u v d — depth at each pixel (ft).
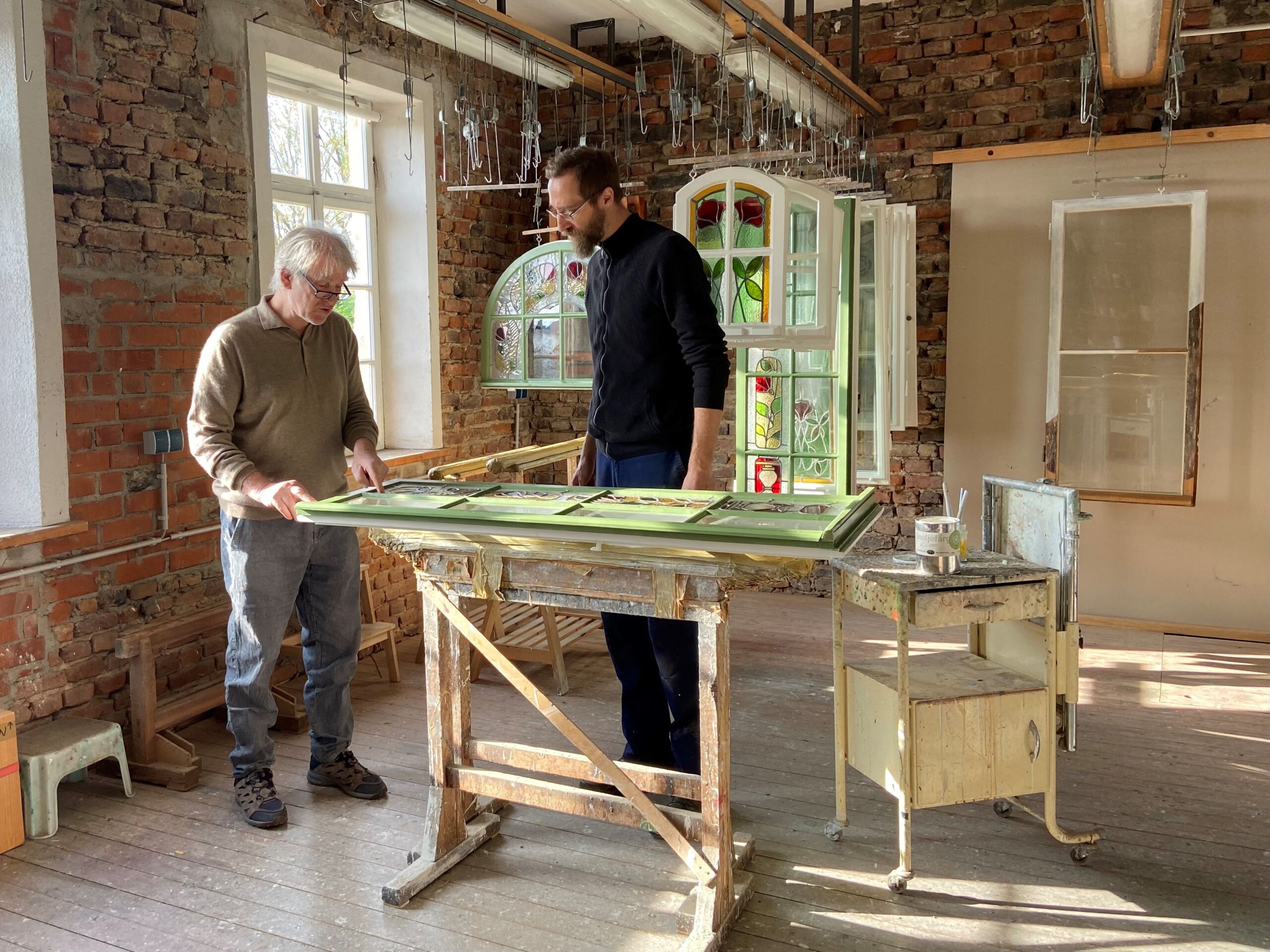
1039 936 7.43
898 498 17.49
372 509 7.64
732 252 12.20
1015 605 8.11
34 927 7.69
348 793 10.01
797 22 17.11
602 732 11.63
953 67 16.35
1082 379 15.88
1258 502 15.23
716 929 7.29
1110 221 15.42
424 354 16.07
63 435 10.16
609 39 17.04
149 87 11.00
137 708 10.37
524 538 7.60
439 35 12.59
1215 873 8.30
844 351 13.62
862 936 7.46
